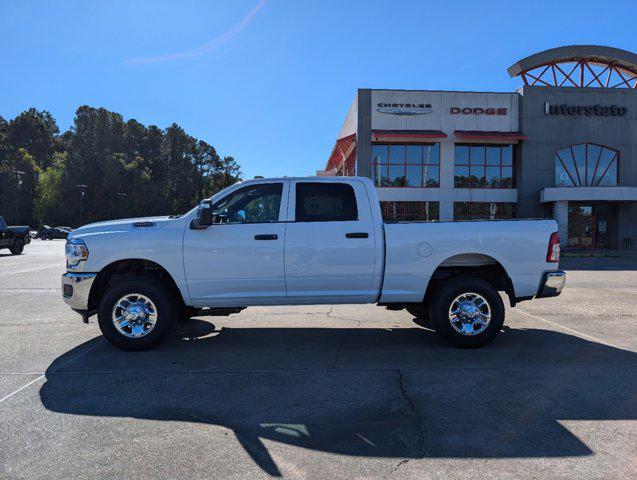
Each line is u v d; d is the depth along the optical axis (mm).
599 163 33219
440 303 5887
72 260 5746
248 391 4434
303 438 3463
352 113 34625
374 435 3506
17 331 6910
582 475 2926
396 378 4797
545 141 32812
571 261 23109
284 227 5840
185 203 99812
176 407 4051
